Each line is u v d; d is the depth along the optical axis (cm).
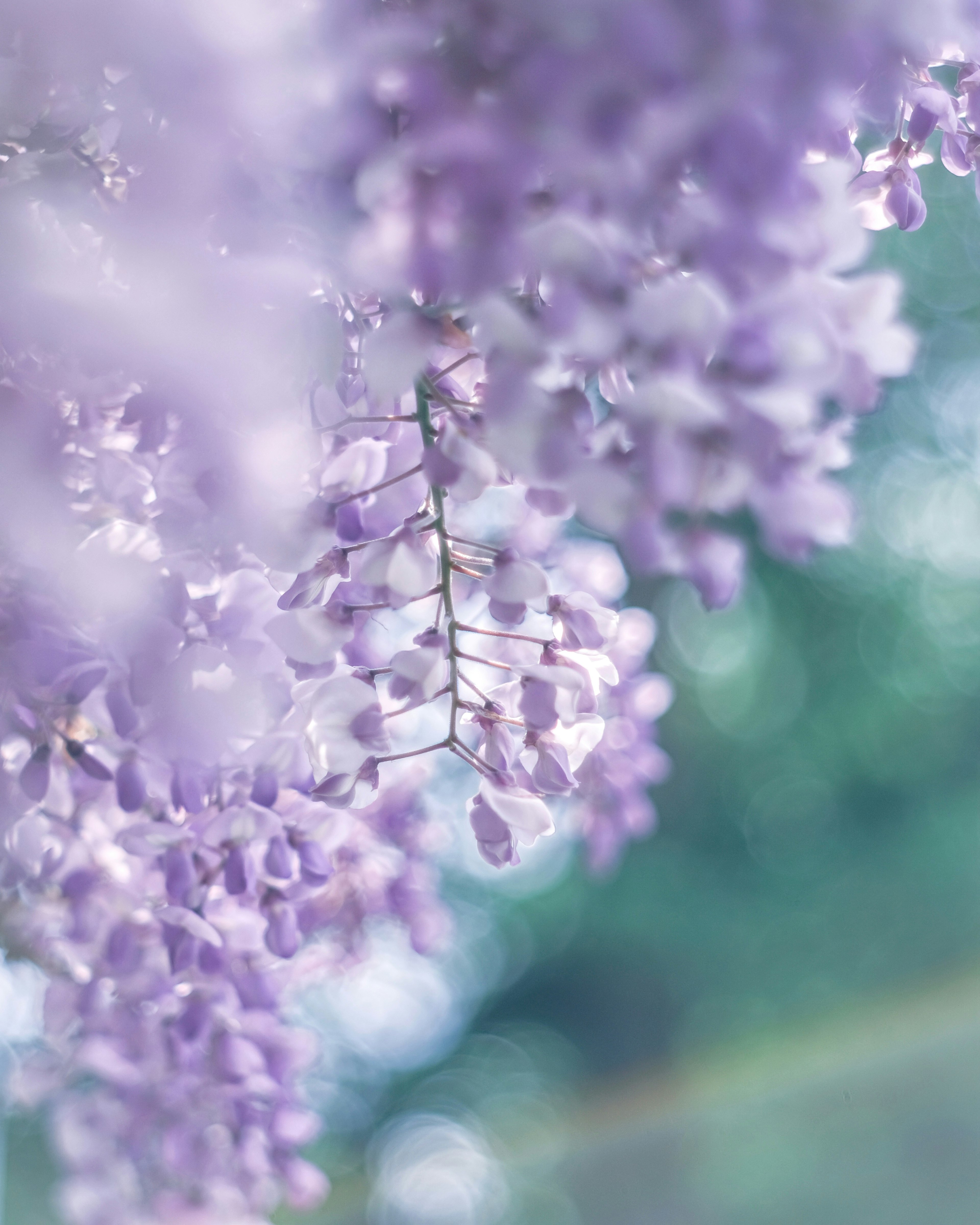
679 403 77
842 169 79
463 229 79
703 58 76
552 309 78
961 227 471
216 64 79
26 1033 110
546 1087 628
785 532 78
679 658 509
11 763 91
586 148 77
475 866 482
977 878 496
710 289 77
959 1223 452
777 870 532
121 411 87
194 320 81
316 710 87
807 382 77
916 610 533
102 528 86
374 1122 621
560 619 90
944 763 528
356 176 80
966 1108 482
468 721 90
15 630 86
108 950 95
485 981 587
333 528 86
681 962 517
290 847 90
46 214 83
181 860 90
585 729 89
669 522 79
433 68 79
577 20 76
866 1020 504
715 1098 523
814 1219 480
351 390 86
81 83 82
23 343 82
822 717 522
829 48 77
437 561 88
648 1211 525
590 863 106
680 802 510
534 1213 589
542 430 79
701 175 78
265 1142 103
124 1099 104
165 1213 106
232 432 83
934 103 87
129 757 89
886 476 527
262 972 95
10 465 85
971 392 509
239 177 81
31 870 94
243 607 87
